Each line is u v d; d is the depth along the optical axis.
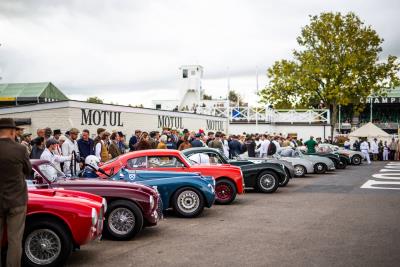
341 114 71.69
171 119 25.33
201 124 30.27
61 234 6.18
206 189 10.37
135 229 7.99
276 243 7.73
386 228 8.98
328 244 7.64
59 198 6.34
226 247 7.47
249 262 6.54
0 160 5.41
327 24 40.59
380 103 70.31
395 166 28.73
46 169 7.94
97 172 10.66
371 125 38.12
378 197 13.76
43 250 6.21
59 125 17.19
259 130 39.97
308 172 20.97
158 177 10.64
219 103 46.69
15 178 5.50
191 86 47.66
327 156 25.67
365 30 40.47
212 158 13.30
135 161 10.80
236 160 15.74
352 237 8.16
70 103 17.09
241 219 10.11
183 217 10.37
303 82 40.44
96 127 18.64
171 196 10.35
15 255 5.50
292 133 41.28
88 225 6.26
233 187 12.44
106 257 6.88
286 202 12.80
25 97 31.30
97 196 7.15
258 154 23.09
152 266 6.36
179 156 11.06
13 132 5.65
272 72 43.06
